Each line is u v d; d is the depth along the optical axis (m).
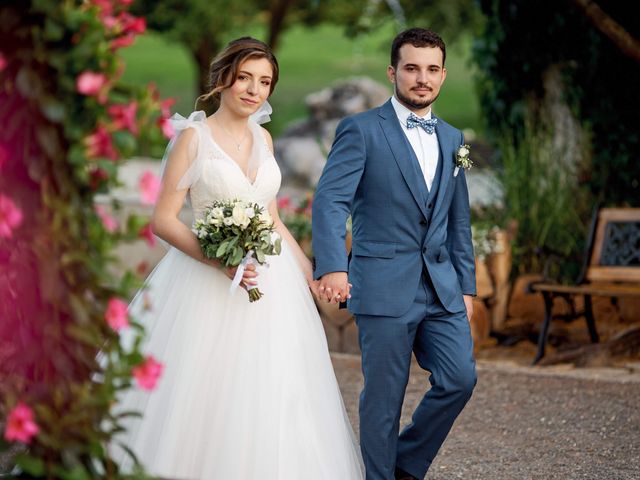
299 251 4.52
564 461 5.10
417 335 4.43
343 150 4.31
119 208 2.93
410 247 4.30
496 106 9.88
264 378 4.04
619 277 7.36
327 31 44.94
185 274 4.21
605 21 7.77
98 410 2.83
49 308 2.78
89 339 2.74
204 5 18.11
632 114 9.07
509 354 7.52
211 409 4.02
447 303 4.30
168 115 2.86
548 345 7.67
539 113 9.60
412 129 4.38
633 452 5.24
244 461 3.94
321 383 4.22
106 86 2.76
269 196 4.34
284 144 15.32
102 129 2.76
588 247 7.54
